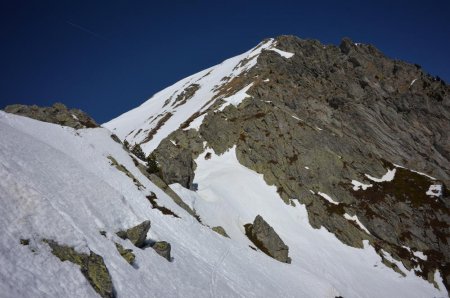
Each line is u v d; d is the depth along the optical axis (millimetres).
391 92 102812
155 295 24906
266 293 38531
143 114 169750
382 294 55312
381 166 84625
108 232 28031
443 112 99125
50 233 21109
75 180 31453
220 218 55688
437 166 89250
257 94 94938
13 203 21156
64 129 52281
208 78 162625
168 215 42031
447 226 72375
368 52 113625
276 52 119125
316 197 71812
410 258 65688
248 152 78188
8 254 18172
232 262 41188
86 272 20891
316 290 46188
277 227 62094
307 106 94188
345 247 64250
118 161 52156
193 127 91500
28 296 16594
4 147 28953
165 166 59188
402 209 73812
